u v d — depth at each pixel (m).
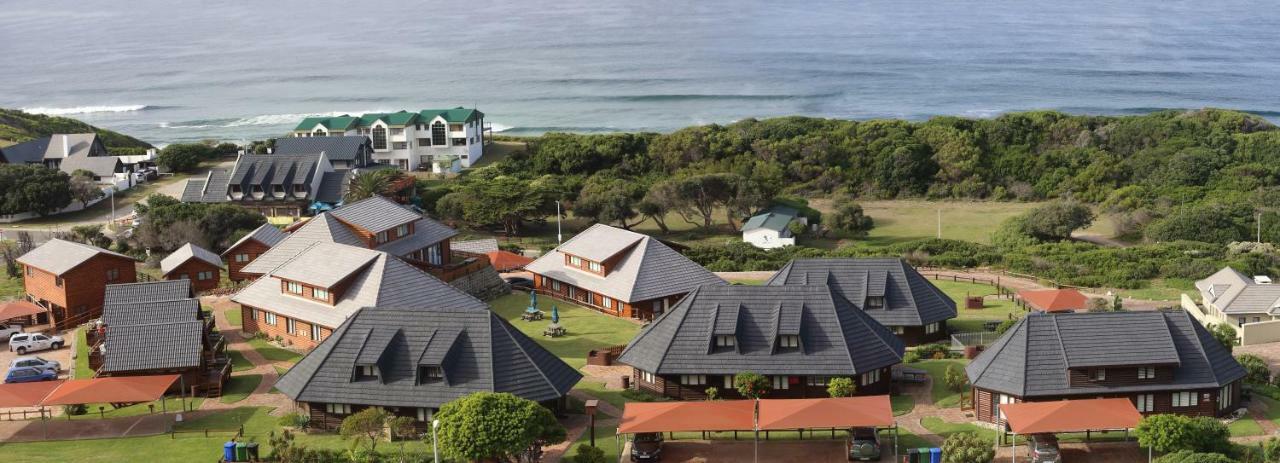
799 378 80.50
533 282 119.62
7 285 124.50
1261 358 91.19
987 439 69.56
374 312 80.06
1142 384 74.94
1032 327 77.44
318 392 76.06
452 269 110.81
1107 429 67.62
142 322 89.62
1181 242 145.50
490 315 78.50
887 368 82.19
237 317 108.06
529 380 76.12
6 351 97.12
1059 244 147.25
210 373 88.00
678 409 70.88
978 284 122.25
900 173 199.25
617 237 112.38
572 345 97.19
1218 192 182.62
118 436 75.81
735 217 172.75
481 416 66.06
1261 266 131.12
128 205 178.50
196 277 120.81
